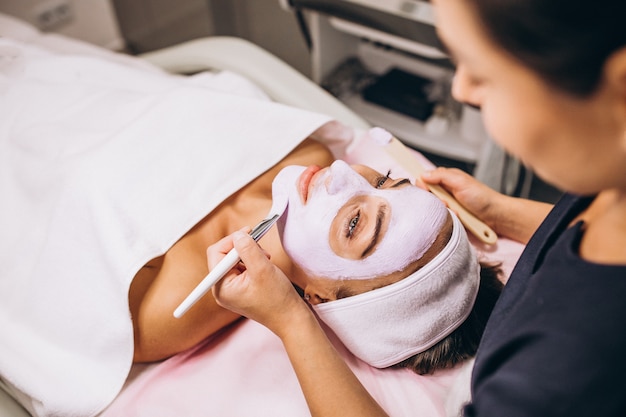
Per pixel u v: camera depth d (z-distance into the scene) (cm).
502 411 41
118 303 77
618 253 38
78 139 93
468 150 161
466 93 35
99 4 215
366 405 59
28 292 84
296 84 122
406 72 180
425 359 76
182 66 135
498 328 46
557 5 26
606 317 36
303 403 77
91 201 83
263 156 93
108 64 116
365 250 74
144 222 83
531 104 31
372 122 173
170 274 80
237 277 64
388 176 84
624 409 37
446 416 75
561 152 32
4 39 114
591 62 27
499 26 28
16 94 104
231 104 98
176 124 94
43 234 88
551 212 51
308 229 76
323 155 98
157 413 77
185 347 83
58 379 79
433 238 74
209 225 88
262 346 83
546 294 41
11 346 81
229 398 78
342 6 143
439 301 74
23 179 94
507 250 91
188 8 210
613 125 30
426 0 125
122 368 79
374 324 75
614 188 34
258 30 209
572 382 38
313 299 78
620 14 26
